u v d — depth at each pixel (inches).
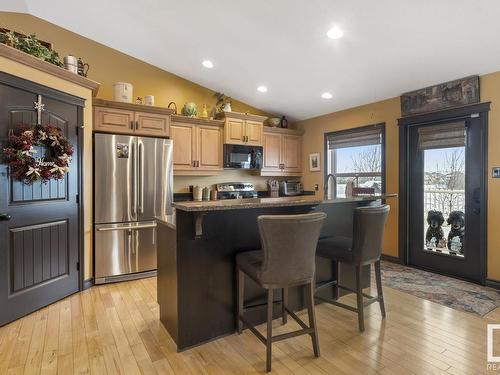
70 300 115.3
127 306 109.6
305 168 216.7
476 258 131.6
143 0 114.1
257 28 118.8
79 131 123.1
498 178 123.3
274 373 71.3
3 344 83.9
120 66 157.8
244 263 82.1
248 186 201.0
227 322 89.4
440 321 96.3
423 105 147.2
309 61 137.7
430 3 91.4
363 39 114.7
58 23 138.6
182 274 81.1
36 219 106.2
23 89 100.8
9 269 97.5
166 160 149.3
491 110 124.4
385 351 80.0
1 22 130.0
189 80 181.5
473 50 112.0
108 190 134.0
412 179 155.7
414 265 155.6
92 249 132.2
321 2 98.3
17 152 96.4
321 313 103.5
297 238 72.7
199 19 120.0
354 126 182.2
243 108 203.3
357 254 90.0
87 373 71.3
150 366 74.1
